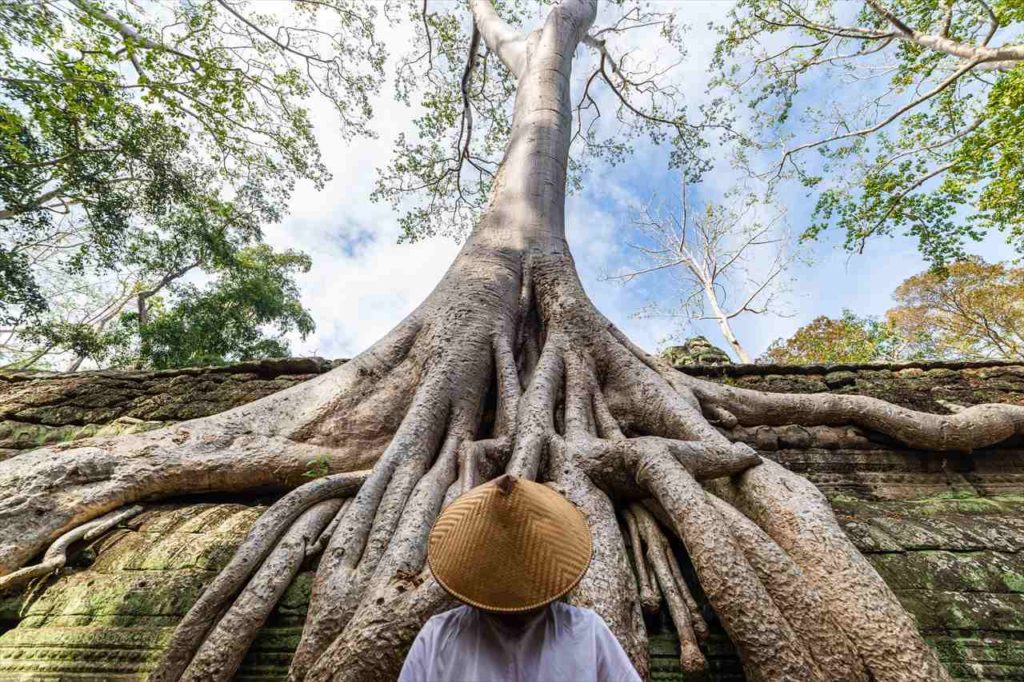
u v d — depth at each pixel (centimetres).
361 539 239
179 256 1386
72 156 883
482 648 114
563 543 112
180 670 195
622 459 268
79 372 474
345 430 339
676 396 343
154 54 709
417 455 294
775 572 206
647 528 253
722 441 291
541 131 578
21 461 286
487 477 293
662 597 222
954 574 238
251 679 201
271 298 1594
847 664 179
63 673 201
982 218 860
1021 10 772
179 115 791
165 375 469
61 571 248
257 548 234
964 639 212
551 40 682
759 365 480
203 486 308
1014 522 284
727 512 237
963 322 1661
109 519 276
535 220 498
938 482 373
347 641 178
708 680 189
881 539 258
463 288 418
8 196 871
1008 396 441
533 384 341
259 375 472
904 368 484
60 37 623
